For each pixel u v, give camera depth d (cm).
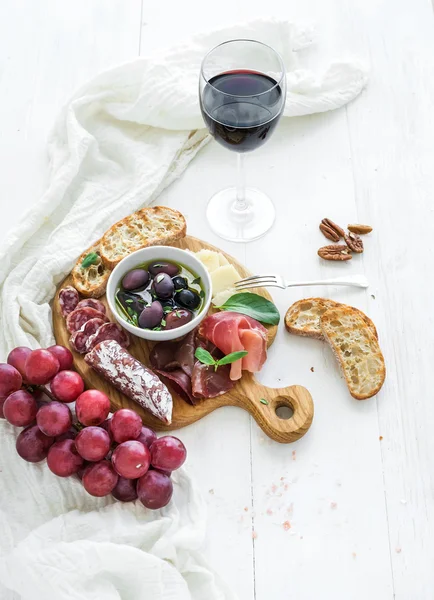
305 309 109
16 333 106
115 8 137
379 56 132
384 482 100
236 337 102
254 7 137
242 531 97
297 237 117
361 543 97
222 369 103
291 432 100
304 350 108
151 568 91
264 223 117
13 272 110
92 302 108
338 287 112
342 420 103
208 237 117
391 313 111
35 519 97
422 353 108
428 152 123
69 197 119
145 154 121
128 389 100
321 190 121
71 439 96
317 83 126
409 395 105
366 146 124
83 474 95
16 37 134
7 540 95
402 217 118
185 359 103
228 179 122
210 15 136
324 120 126
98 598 90
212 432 103
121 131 123
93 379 104
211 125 105
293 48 129
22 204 119
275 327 107
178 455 94
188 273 108
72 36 134
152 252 107
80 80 130
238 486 100
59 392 97
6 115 127
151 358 104
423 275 113
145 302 105
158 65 122
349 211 119
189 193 121
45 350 98
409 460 101
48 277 110
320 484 100
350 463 101
